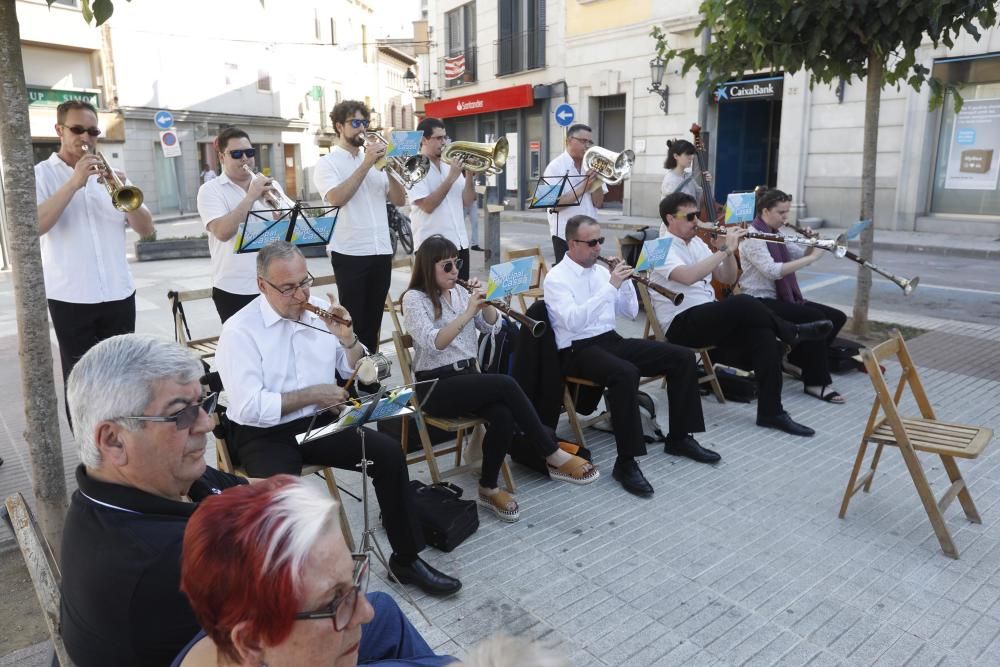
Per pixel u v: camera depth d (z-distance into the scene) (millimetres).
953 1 5387
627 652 2596
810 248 5305
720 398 5070
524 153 21000
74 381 1605
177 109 25594
